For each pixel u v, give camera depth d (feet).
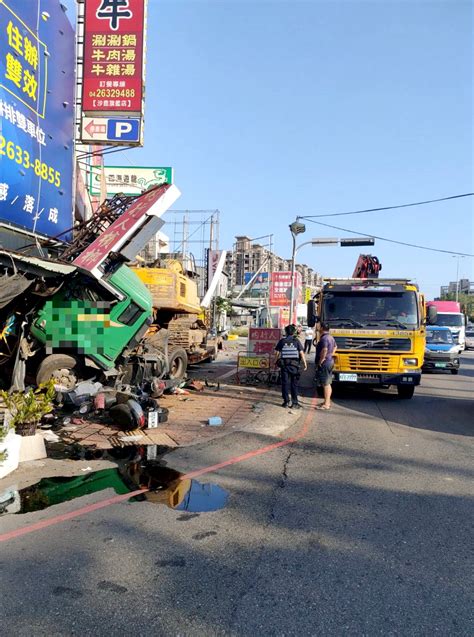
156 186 33.63
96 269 28.73
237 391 41.96
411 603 11.02
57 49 35.09
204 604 10.84
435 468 21.47
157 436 25.82
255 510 16.28
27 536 14.16
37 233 32.42
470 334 148.15
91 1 37.96
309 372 61.57
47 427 26.81
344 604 10.93
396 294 39.40
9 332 29.89
